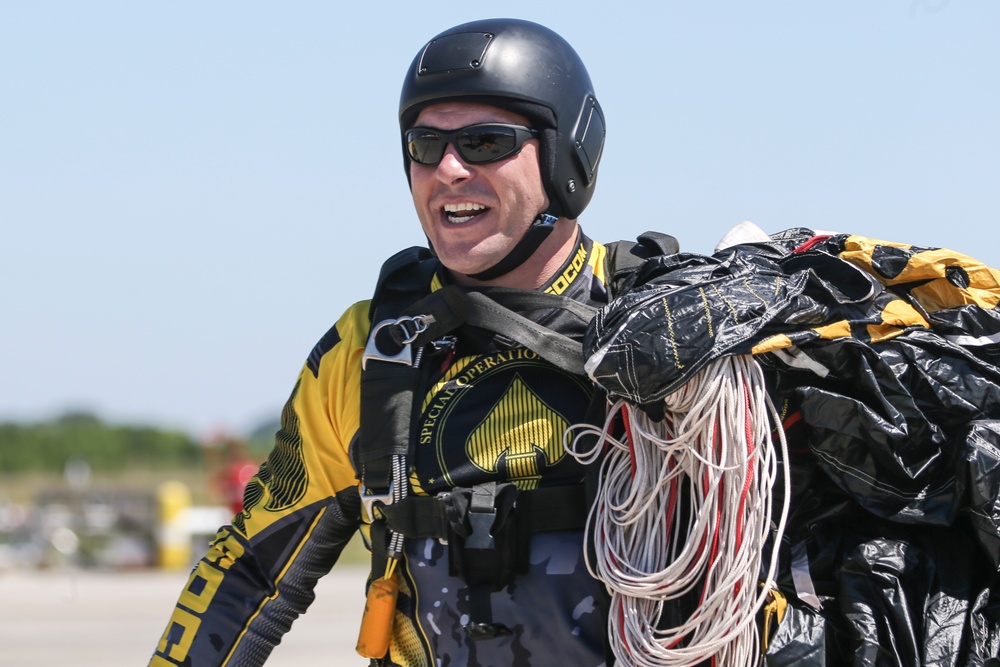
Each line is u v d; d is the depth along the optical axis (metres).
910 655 7.91
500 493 8.31
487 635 8.38
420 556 8.62
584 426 8.32
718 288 7.92
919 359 8.29
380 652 8.80
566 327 8.72
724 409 7.83
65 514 71.50
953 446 8.20
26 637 32.91
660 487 8.05
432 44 8.77
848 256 8.70
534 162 8.70
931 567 8.18
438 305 8.69
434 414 8.64
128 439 192.38
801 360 8.15
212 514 67.69
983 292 8.62
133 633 33.97
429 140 8.62
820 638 7.97
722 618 7.86
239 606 9.36
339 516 9.28
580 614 8.32
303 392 9.26
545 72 8.69
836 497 8.40
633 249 9.28
